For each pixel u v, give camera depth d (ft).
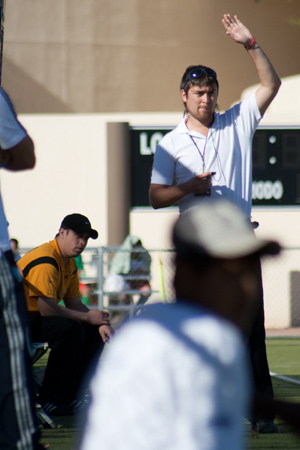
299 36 236.22
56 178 167.22
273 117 161.99
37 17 229.66
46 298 63.52
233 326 18.19
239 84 234.79
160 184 52.65
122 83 232.73
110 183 162.20
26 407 32.83
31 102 229.86
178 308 18.35
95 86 231.91
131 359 17.42
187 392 17.15
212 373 17.24
